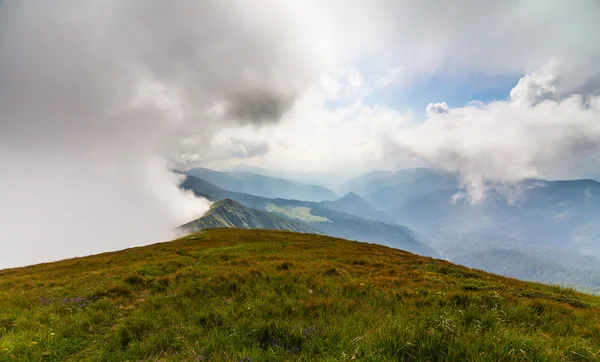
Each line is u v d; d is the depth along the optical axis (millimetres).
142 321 8328
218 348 6410
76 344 7605
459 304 9773
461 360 5188
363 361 5109
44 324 8836
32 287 16453
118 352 6805
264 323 7359
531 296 12109
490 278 17750
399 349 5453
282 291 10969
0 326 8805
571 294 14516
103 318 9289
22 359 6504
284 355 5949
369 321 7574
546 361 5309
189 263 20234
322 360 5430
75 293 12883
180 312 9070
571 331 7742
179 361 5977
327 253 26469
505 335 6078
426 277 15453
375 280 14188
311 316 8250
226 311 8742
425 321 6590
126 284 13203
